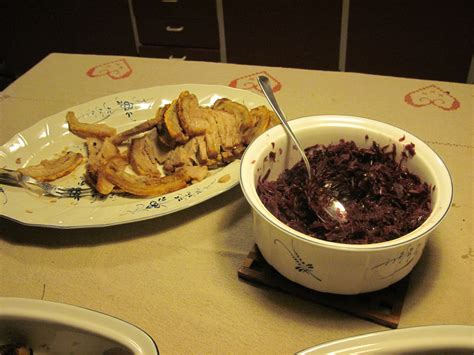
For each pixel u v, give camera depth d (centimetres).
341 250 45
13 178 72
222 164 76
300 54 195
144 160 77
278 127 61
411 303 53
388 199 57
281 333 51
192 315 54
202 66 112
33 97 103
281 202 56
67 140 84
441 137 80
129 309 55
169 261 61
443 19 168
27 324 48
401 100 92
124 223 63
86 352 48
